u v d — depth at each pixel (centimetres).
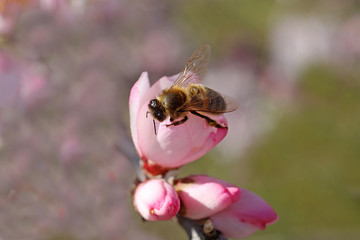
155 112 21
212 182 21
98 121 29
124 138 23
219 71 46
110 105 30
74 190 29
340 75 46
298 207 40
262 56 46
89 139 29
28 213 28
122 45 33
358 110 44
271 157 43
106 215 29
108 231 29
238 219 21
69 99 29
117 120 29
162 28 38
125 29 33
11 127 28
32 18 28
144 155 21
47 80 28
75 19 29
